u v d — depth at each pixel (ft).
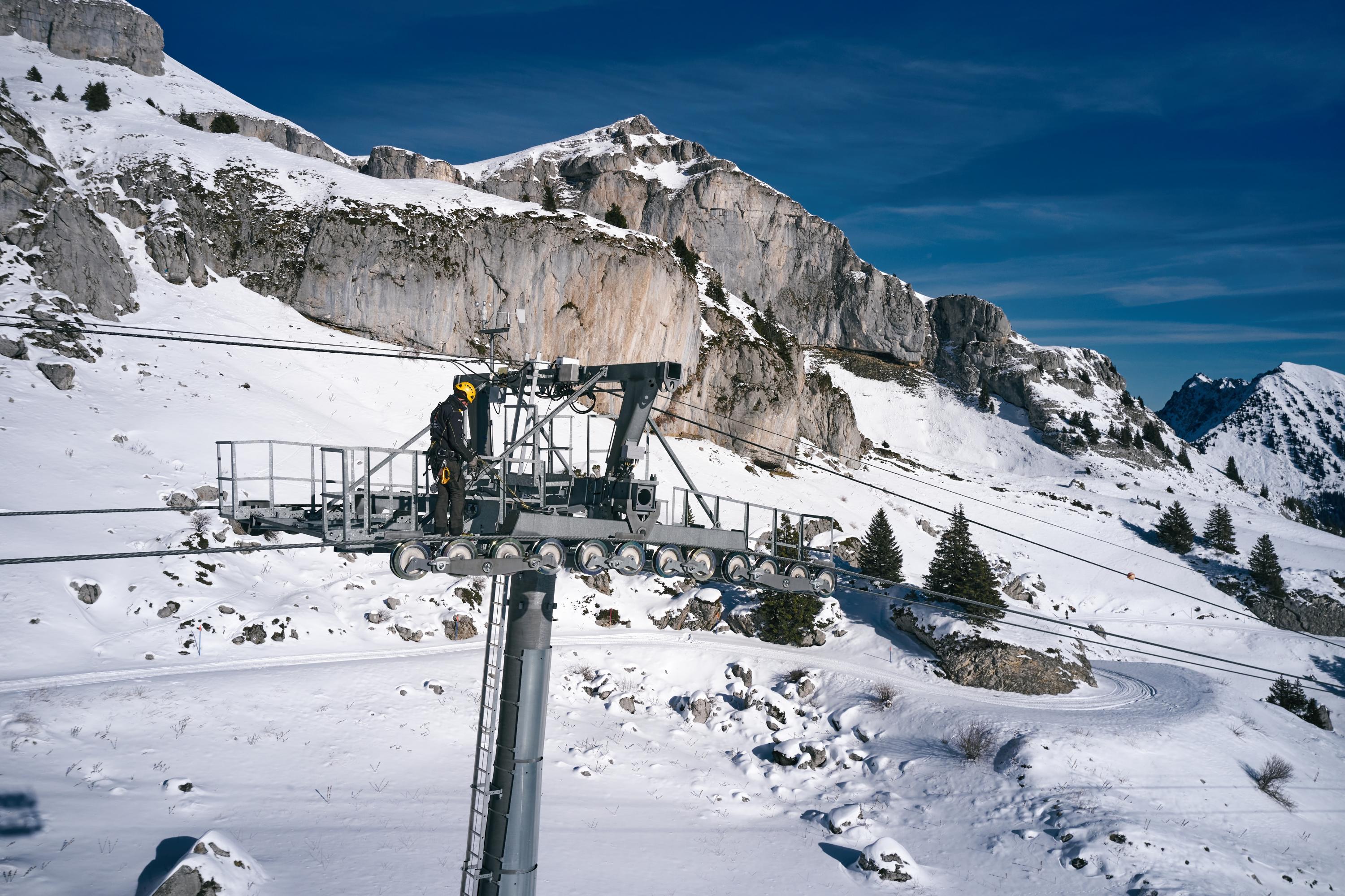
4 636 92.73
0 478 115.03
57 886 54.39
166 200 215.31
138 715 83.35
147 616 106.42
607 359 237.45
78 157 225.56
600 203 398.62
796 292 469.98
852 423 342.44
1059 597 231.09
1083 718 118.11
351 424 178.29
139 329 175.22
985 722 112.78
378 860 65.62
